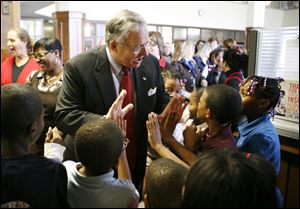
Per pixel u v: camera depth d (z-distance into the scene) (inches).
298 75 78.2
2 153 36.1
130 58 56.7
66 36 204.7
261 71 84.7
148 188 35.6
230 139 48.9
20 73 104.1
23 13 348.5
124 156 50.5
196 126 57.0
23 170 34.4
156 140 54.4
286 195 81.8
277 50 82.5
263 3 270.1
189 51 154.3
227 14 439.5
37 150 73.5
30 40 108.3
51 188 35.3
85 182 38.4
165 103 68.9
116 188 39.1
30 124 37.5
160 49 115.2
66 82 60.4
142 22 55.6
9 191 33.1
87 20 343.0
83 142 38.3
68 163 44.6
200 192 28.5
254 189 28.2
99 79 59.4
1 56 147.9
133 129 63.2
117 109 52.6
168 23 396.5
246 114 55.2
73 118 56.8
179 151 53.7
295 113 76.6
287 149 78.5
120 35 54.8
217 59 160.6
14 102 36.0
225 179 28.2
